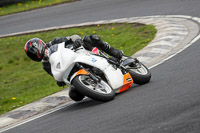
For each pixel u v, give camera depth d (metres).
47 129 16.39
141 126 12.80
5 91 33.56
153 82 21.14
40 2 94.00
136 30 44.72
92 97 17.78
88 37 19.47
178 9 49.38
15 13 86.56
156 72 24.19
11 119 21.61
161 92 17.55
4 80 38.31
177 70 22.73
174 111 13.60
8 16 84.56
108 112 16.12
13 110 24.16
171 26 40.41
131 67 21.81
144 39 39.44
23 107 24.11
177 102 14.73
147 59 29.27
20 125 19.48
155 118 13.31
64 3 84.19
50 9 80.38
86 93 17.66
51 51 19.25
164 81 20.42
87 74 18.17
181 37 34.34
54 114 19.88
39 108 22.50
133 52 34.84
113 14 57.59
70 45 19.69
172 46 31.69
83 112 17.80
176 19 44.06
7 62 46.16
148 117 13.63
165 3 55.69
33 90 31.12
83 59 18.62
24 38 56.88
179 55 27.55
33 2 96.81
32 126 18.20
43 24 64.94
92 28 52.25
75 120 16.48
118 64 20.14
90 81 18.59
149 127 12.49
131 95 18.70
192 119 12.28
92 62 18.83
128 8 59.25
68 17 65.38
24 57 46.66
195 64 22.81
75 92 20.84
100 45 19.66
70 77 19.14
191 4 50.44
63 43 19.45
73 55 18.56
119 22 51.09
